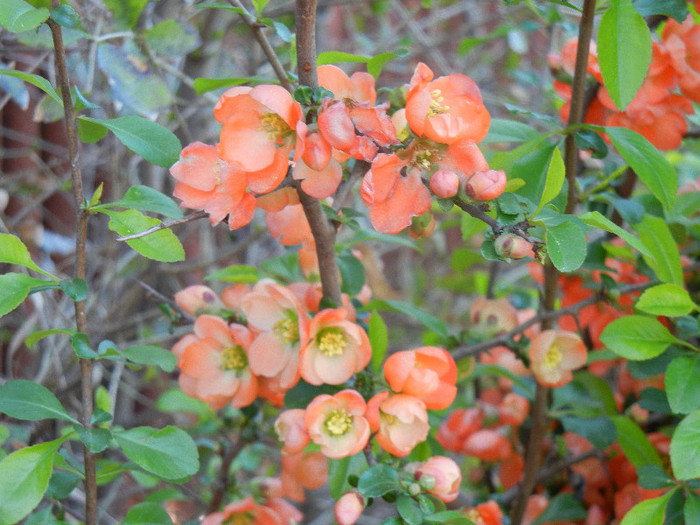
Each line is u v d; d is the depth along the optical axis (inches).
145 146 16.8
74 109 16.4
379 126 15.6
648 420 23.7
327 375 17.9
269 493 23.6
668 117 20.8
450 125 15.3
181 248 16.8
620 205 20.2
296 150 14.5
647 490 20.3
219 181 15.8
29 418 16.2
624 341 18.8
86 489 17.0
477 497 24.1
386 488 16.6
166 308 21.8
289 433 17.4
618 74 17.1
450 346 23.9
